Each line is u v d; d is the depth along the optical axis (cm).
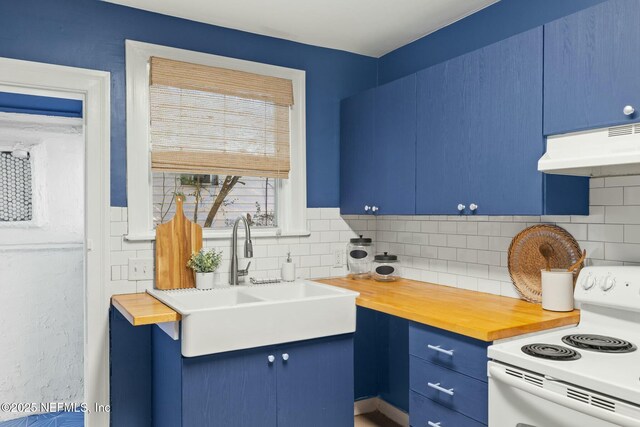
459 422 194
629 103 168
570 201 207
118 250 259
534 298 234
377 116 292
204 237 281
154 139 266
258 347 225
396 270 310
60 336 357
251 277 299
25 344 347
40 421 332
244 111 294
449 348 200
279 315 228
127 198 261
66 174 361
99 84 253
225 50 289
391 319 331
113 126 258
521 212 206
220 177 299
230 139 288
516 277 245
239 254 295
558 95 192
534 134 201
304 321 235
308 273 319
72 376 361
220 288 271
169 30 272
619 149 172
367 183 301
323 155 325
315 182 322
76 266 363
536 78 200
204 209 294
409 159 267
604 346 171
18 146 347
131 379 260
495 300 242
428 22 283
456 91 238
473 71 229
